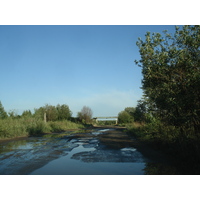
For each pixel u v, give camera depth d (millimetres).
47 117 30172
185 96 6723
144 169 5770
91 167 6012
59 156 7684
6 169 5676
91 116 43062
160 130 10297
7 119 18266
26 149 9414
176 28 7359
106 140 13195
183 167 5840
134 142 11992
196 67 6691
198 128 7473
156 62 7742
